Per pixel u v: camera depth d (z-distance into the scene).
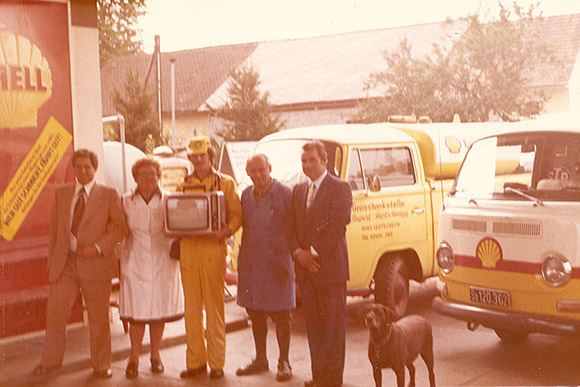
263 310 4.51
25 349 5.03
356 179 5.93
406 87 10.52
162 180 7.84
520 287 4.39
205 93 10.02
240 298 4.61
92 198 4.51
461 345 5.23
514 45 9.73
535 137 4.72
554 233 4.24
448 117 10.16
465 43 10.09
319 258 4.11
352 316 6.26
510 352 5.01
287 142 6.48
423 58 10.51
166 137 9.25
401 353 3.93
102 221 4.52
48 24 5.33
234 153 8.70
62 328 4.61
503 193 4.75
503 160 4.88
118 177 7.88
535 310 4.34
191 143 4.51
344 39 11.78
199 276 4.50
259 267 4.50
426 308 6.52
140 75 9.03
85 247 4.51
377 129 6.50
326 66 11.27
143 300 4.56
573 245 4.18
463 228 4.77
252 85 9.89
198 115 9.79
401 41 11.07
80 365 4.72
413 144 6.45
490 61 9.80
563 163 4.52
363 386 4.39
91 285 4.54
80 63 5.52
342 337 4.21
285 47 11.60
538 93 9.66
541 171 4.63
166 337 5.39
